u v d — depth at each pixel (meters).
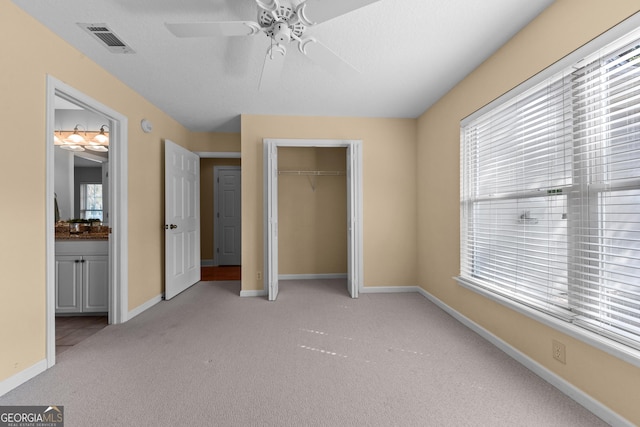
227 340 2.35
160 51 2.21
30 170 1.81
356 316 2.89
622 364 1.34
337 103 3.29
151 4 1.71
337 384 1.74
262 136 3.64
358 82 2.76
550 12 1.72
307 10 1.47
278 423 1.42
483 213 2.47
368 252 3.79
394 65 2.44
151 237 3.28
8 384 1.66
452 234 2.90
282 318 2.84
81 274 2.92
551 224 1.81
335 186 4.62
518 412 1.48
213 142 4.42
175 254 3.67
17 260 1.73
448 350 2.16
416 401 1.58
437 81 2.74
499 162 2.26
